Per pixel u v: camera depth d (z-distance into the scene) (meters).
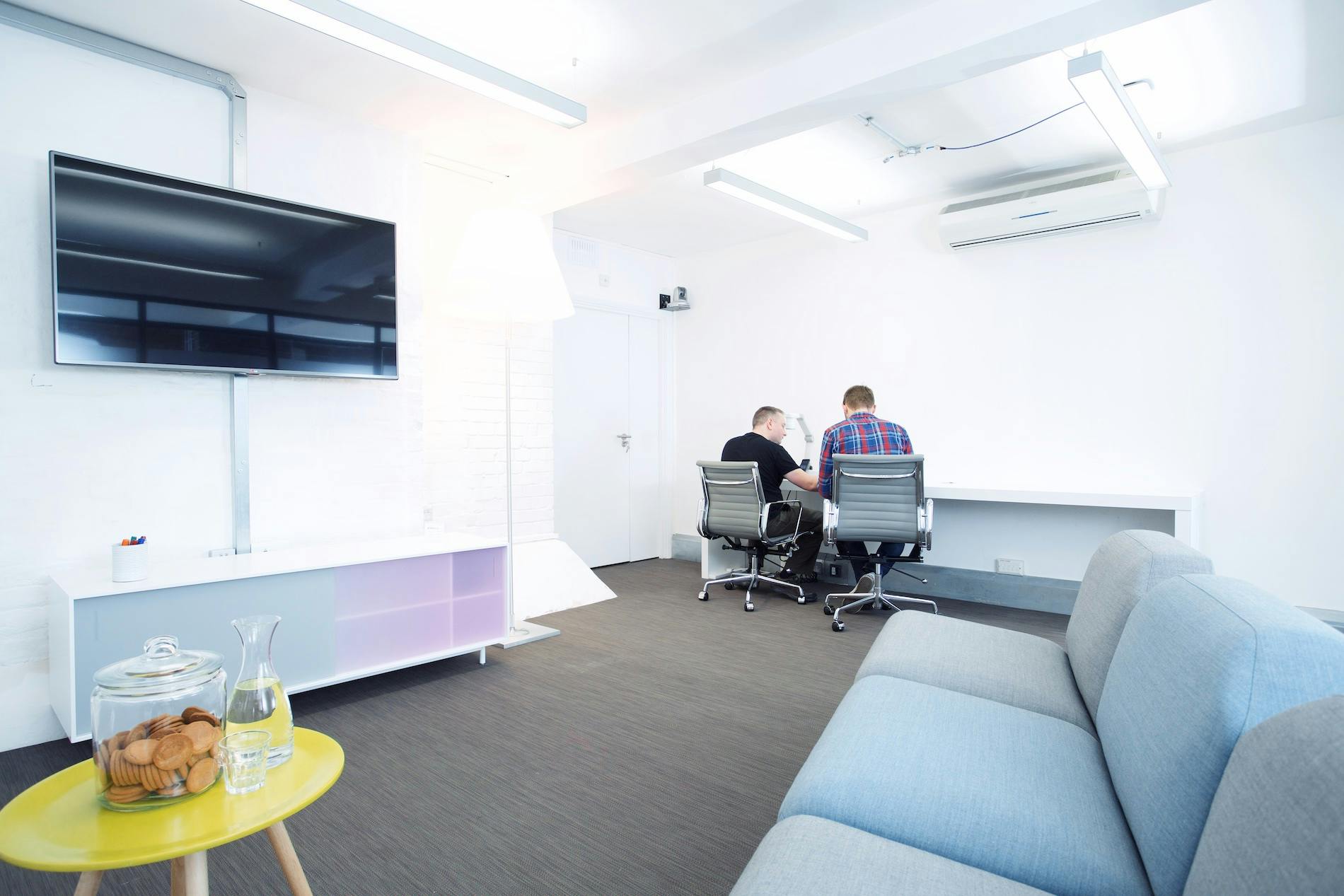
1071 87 2.98
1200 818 0.88
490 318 3.27
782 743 2.28
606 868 1.62
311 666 2.52
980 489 3.93
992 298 4.27
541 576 4.06
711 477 4.19
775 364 5.26
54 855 0.94
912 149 3.61
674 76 2.93
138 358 2.48
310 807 1.88
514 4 2.44
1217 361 3.57
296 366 2.85
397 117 3.22
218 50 2.62
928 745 1.29
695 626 3.69
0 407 2.31
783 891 0.90
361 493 3.18
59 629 2.18
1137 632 1.26
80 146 2.47
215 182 2.78
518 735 2.34
